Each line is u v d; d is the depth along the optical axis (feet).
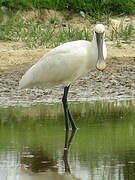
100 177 31.48
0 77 61.72
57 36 75.36
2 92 56.18
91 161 34.47
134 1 87.25
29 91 56.29
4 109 49.44
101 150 36.76
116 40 76.64
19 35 77.30
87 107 49.57
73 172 32.68
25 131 42.01
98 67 42.63
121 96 54.24
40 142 39.09
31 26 78.07
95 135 40.52
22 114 47.37
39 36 76.13
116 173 32.07
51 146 38.27
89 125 43.55
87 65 43.65
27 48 72.38
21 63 66.49
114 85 58.44
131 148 37.04
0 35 77.25
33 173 32.78
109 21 83.15
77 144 38.63
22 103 52.06
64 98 43.73
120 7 86.28
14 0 83.30
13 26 79.56
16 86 58.08
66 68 43.19
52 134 41.39
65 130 42.50
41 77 44.14
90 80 60.64
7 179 31.78
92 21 83.71
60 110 48.85
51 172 32.81
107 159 34.78
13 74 62.59
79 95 54.75
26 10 83.25
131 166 33.24
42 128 42.96
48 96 54.44
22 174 32.50
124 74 62.64
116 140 39.01
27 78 44.14
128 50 72.08
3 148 37.68
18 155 36.14
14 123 44.32
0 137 40.32
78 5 85.61
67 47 43.34
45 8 84.28
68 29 77.46
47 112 48.08
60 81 44.21
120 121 44.47
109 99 53.06
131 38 77.46
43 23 82.38
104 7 86.02
